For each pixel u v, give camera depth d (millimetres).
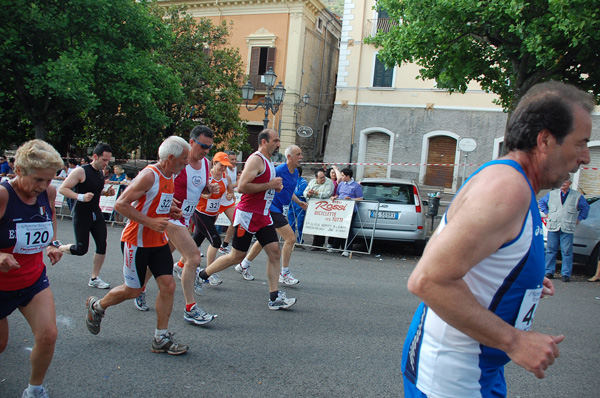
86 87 14156
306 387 3404
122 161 21031
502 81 11148
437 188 22375
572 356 4289
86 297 5480
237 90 21891
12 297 2811
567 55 8875
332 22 29094
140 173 3836
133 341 4176
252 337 4414
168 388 3299
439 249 1351
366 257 9469
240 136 22141
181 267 6457
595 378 3795
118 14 15938
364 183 10016
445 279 1333
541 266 1482
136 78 16109
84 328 4461
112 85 15547
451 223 1376
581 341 4742
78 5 14664
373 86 24031
